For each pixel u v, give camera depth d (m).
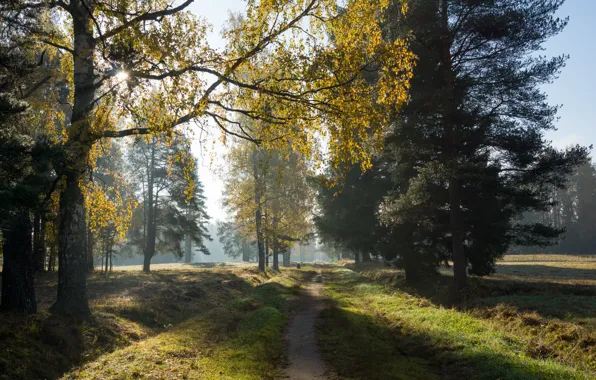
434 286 24.36
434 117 19.77
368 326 13.33
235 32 10.07
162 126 10.23
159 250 43.56
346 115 9.30
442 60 21.06
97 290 21.31
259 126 11.52
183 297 20.59
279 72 9.91
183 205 42.25
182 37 9.86
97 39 11.09
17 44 10.88
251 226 39.84
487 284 21.86
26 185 9.12
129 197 15.11
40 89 14.20
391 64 9.58
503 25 19.00
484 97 20.08
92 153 14.09
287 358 9.77
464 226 22.92
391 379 7.85
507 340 10.78
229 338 11.95
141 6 10.59
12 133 9.77
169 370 8.19
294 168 37.56
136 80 10.10
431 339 11.02
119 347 12.29
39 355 10.23
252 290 26.30
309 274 47.59
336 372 8.43
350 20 9.62
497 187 20.59
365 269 43.69
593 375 8.16
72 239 13.36
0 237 11.67
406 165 23.08
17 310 12.26
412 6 19.12
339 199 36.56
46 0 10.98
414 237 27.20
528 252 93.06
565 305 15.20
